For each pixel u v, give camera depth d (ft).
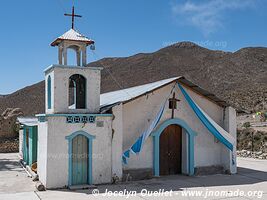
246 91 277.23
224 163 60.13
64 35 50.26
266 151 99.35
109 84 388.98
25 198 41.88
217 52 526.16
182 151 58.85
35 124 60.54
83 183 48.91
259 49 493.77
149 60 496.64
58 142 47.11
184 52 535.60
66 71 48.52
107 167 49.98
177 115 57.21
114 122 50.75
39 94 285.43
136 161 53.72
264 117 172.45
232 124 60.44
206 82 406.41
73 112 48.55
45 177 47.03
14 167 69.10
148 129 51.85
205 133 59.41
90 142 49.03
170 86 56.65
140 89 59.16
